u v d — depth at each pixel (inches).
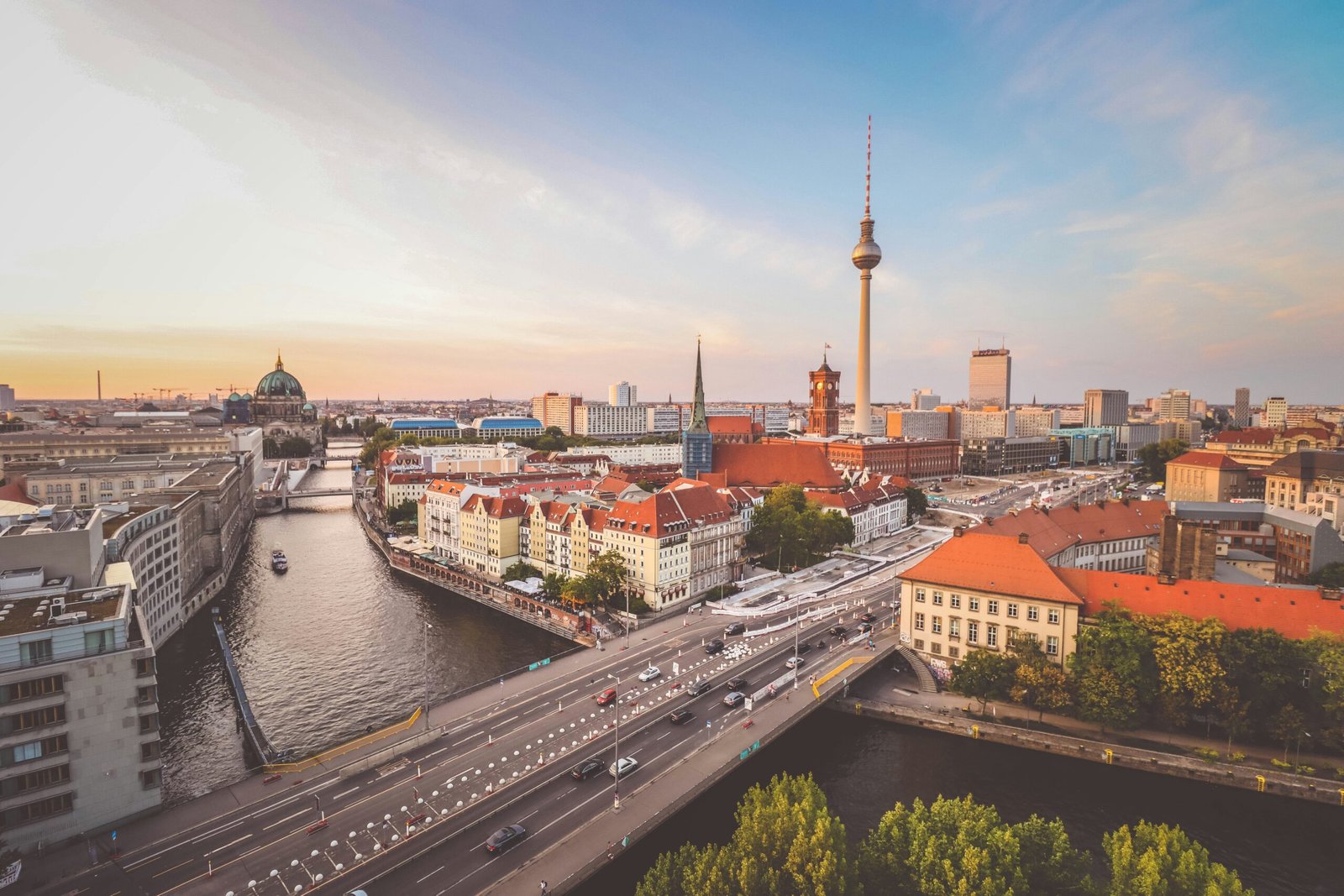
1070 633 3873.0
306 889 2375.7
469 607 6141.7
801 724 3828.7
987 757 3531.0
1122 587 3976.4
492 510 6948.8
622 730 3533.5
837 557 7696.9
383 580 7047.2
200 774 3467.0
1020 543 4259.4
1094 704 3474.4
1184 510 6584.6
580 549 6417.3
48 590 3267.7
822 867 1924.2
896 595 6053.2
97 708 2763.3
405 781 3065.9
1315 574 5497.1
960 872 1995.6
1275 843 2893.7
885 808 3115.2
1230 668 3368.6
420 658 4960.6
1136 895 1948.8
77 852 2608.3
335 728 3937.0
